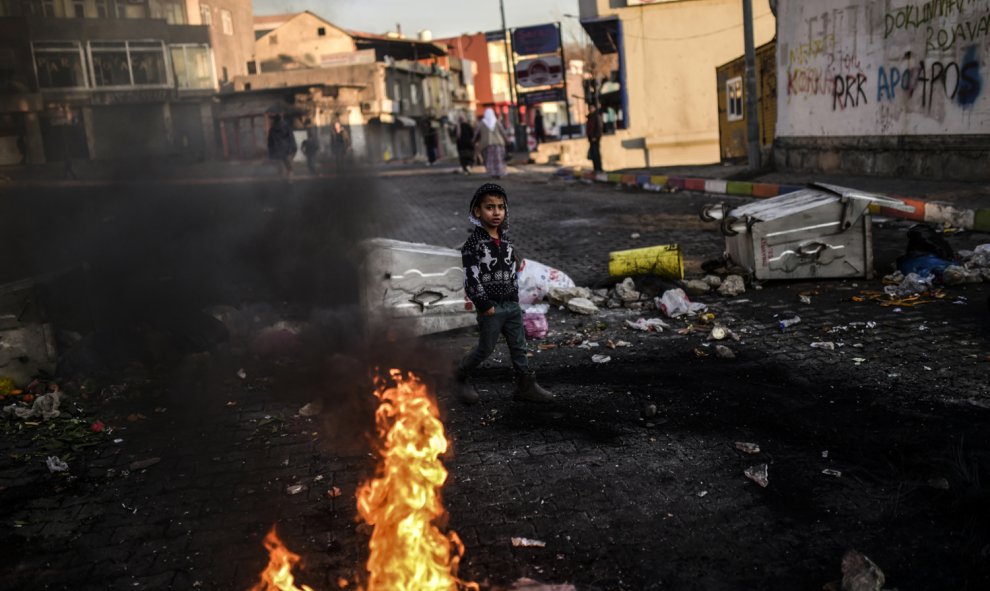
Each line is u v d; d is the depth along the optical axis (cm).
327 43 5906
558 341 604
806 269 711
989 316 561
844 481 347
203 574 310
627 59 2670
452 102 6969
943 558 286
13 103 4234
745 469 364
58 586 307
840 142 1392
